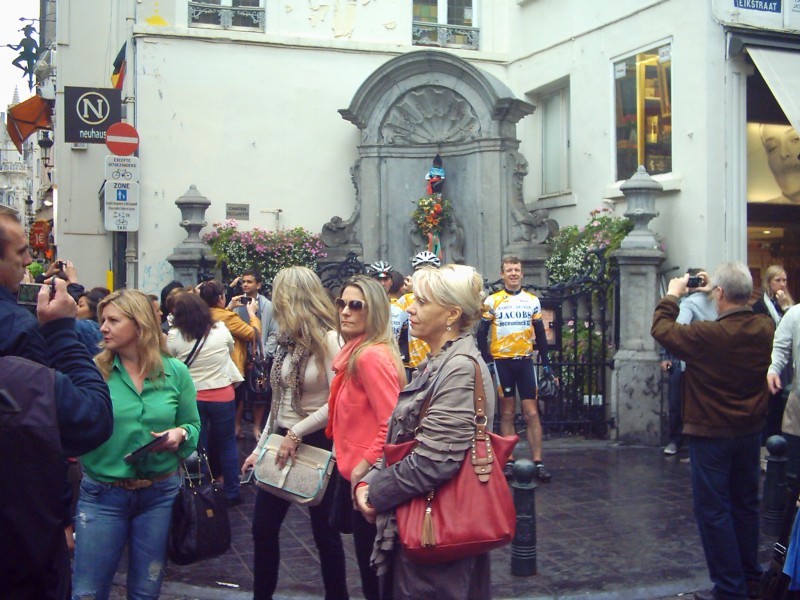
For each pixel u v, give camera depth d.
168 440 4.10
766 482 6.91
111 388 4.11
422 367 3.44
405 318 8.28
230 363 7.37
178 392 4.31
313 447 4.63
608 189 11.76
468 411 3.21
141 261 12.47
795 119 9.75
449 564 3.21
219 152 12.78
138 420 4.10
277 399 4.90
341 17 13.34
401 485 3.17
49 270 3.88
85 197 16.89
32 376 2.59
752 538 5.32
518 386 8.43
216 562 6.12
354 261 11.75
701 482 5.11
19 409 2.49
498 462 3.25
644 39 11.23
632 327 10.13
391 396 4.08
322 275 12.63
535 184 13.77
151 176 12.52
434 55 12.45
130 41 12.52
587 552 6.27
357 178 12.88
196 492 4.30
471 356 3.33
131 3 12.52
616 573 5.84
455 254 12.76
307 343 4.76
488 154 12.39
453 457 3.15
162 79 12.56
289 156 13.06
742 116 10.46
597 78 12.09
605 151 11.98
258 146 12.94
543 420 10.27
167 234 12.55
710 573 5.14
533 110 12.74
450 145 12.85
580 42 12.41
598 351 10.55
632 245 10.14
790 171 11.02
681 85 10.63
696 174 10.40
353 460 4.16
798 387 6.43
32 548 2.50
